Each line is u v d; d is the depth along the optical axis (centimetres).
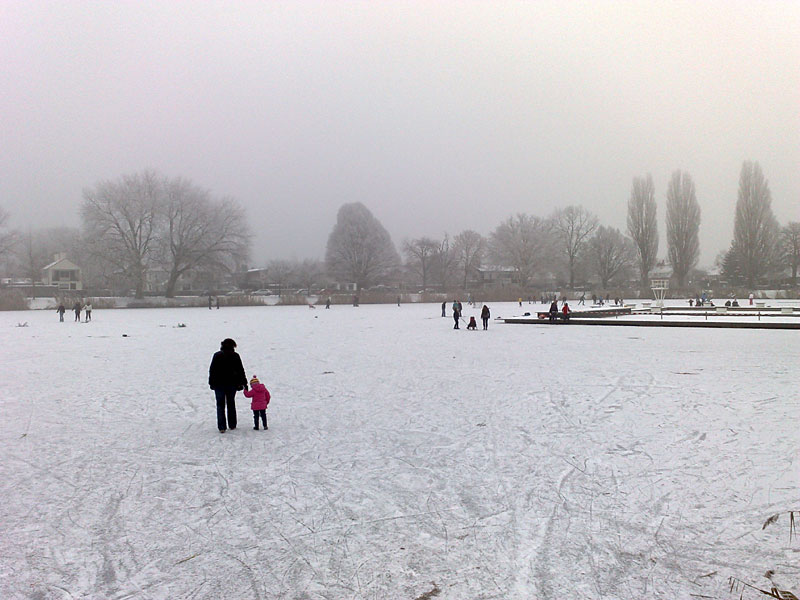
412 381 1429
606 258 9625
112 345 2483
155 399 1243
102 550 518
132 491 669
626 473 690
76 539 541
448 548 508
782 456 732
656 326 3306
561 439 850
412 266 10631
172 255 7544
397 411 1078
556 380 1387
